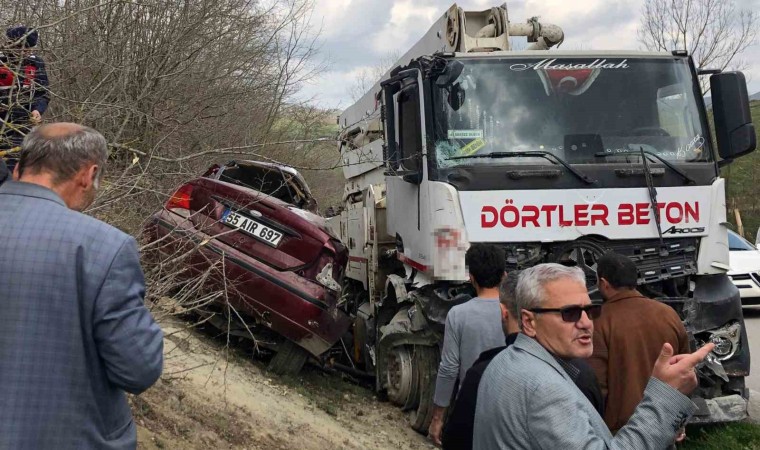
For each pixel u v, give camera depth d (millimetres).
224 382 5316
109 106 4902
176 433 4477
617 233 5832
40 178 2514
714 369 5824
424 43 7738
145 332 2439
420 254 6133
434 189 5789
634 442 2316
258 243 6301
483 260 4523
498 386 2529
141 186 4844
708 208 6027
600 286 4227
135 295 2455
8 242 2355
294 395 6242
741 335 6047
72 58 5457
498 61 6117
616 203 5852
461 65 6035
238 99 10102
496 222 5719
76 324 2348
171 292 5523
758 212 29562
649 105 6203
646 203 5898
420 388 6285
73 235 2396
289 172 7629
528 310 2670
